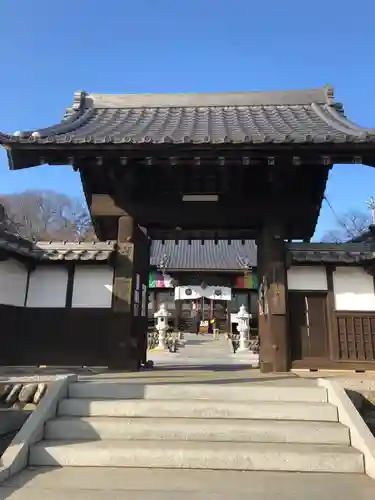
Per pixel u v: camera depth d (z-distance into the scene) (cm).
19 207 5300
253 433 439
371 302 789
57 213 5447
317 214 841
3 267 752
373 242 820
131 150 609
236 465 398
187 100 947
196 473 386
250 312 3819
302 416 476
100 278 810
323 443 434
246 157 610
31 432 422
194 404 485
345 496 333
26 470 389
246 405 482
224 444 423
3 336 742
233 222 790
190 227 832
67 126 738
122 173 726
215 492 340
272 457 398
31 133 595
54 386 509
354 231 4050
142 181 764
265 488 350
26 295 805
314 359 764
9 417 477
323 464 394
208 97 948
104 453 405
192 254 3941
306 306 795
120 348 744
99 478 370
